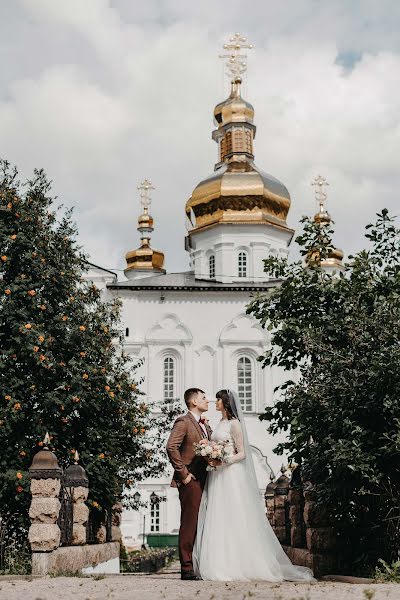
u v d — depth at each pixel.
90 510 17.70
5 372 16.97
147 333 47.22
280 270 16.16
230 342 47.16
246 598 7.26
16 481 15.96
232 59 57.03
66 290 18.56
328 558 13.67
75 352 18.12
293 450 16.73
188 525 9.89
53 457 12.78
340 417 12.48
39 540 12.37
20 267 17.98
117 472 20.36
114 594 7.85
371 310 14.08
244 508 9.90
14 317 17.25
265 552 9.86
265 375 46.66
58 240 19.11
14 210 18.33
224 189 51.28
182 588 8.47
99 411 18.59
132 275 58.62
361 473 11.89
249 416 45.97
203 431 10.15
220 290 47.69
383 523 12.92
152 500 32.50
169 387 46.91
